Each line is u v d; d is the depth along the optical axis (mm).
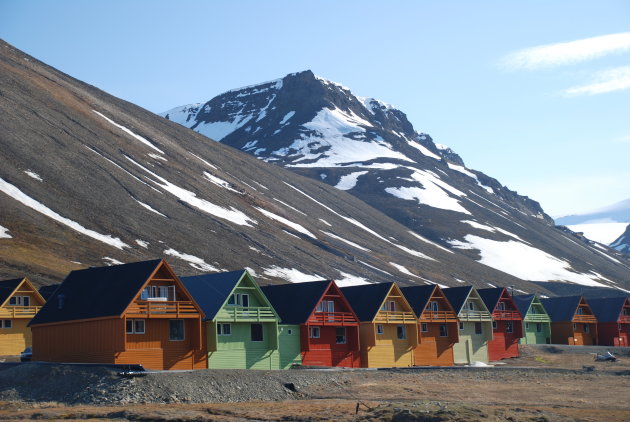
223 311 62281
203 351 61188
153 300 57062
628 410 50938
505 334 92562
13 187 146750
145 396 49062
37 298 79812
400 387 59312
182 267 142000
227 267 153250
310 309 69875
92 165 181125
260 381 55281
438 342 82625
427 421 43312
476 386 62188
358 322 73375
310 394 55562
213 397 51375
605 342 112062
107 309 56094
